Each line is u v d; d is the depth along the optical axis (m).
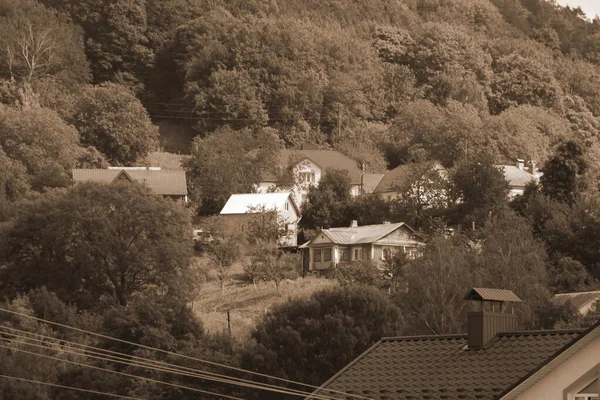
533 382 31.95
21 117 198.50
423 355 37.50
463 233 129.50
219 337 93.62
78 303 128.12
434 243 109.88
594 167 195.38
